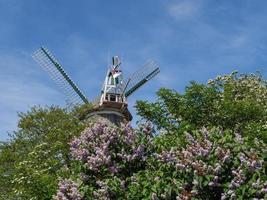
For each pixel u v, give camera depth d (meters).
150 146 16.02
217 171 12.42
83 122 39.66
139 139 16.12
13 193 27.55
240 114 24.42
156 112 22.45
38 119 38.38
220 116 24.19
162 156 13.83
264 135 20.75
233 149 12.82
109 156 15.57
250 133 21.94
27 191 24.36
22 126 37.94
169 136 16.39
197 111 23.56
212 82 29.20
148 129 16.36
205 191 12.58
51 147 31.94
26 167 28.95
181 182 12.95
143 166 15.82
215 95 24.62
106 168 15.57
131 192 14.29
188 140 13.44
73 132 35.75
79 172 16.20
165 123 22.30
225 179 12.57
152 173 14.37
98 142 16.28
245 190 11.92
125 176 15.69
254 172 12.16
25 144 37.47
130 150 15.98
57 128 36.97
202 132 13.65
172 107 22.97
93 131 16.47
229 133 13.79
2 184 34.19
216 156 12.71
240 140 13.09
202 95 23.69
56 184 22.55
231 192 11.99
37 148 31.58
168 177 13.27
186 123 17.30
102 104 42.16
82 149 16.17
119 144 16.16
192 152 12.90
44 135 37.53
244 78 31.81
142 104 22.45
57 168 31.20
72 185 14.97
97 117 41.50
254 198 11.65
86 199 14.82
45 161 30.27
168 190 12.98
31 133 38.00
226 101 24.98
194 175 12.55
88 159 16.11
